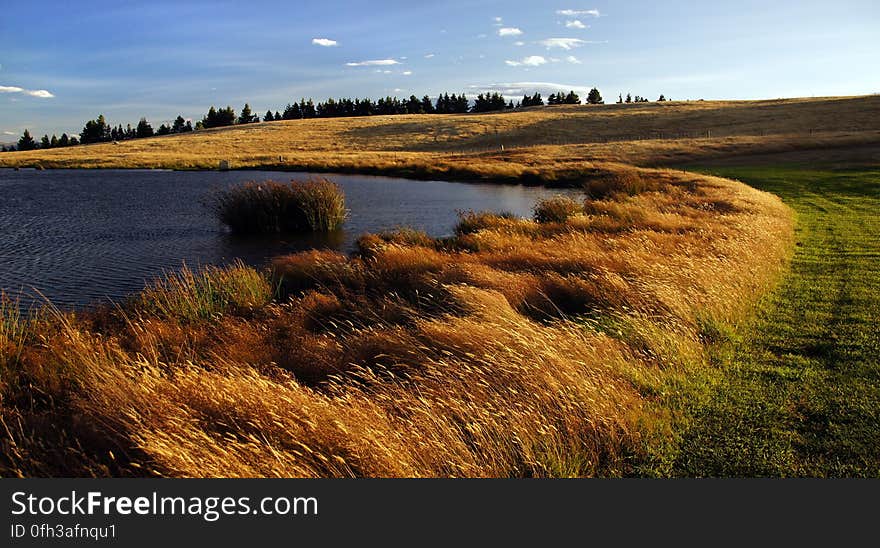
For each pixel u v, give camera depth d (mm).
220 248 15742
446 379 4844
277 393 4328
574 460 4105
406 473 3709
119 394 4387
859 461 4250
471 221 16188
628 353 5719
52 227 19297
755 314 7840
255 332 6934
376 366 5539
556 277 8430
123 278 12445
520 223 15023
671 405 5031
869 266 10602
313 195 18438
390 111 146500
